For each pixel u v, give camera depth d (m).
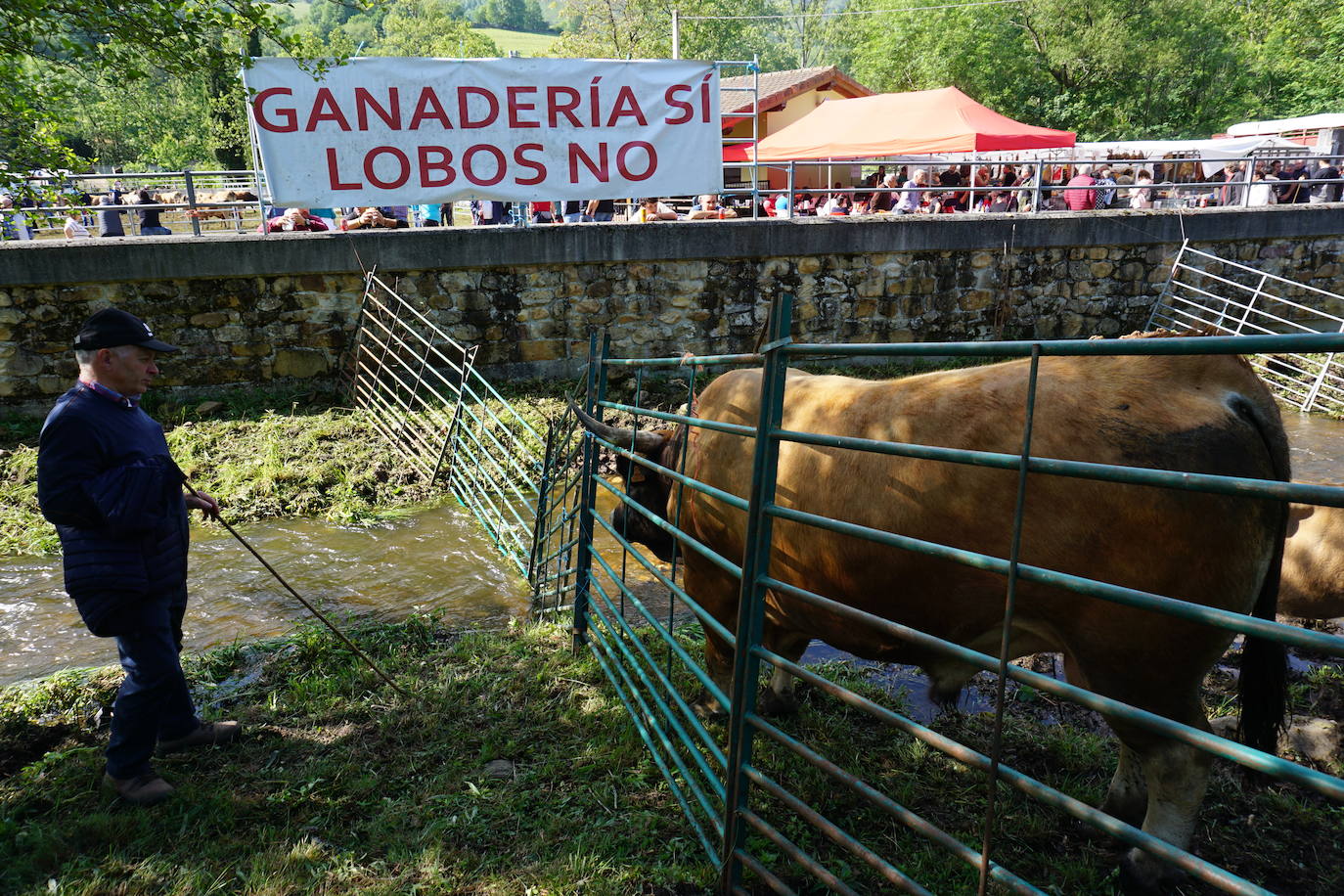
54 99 4.46
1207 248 11.80
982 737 3.66
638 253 9.95
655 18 40.94
